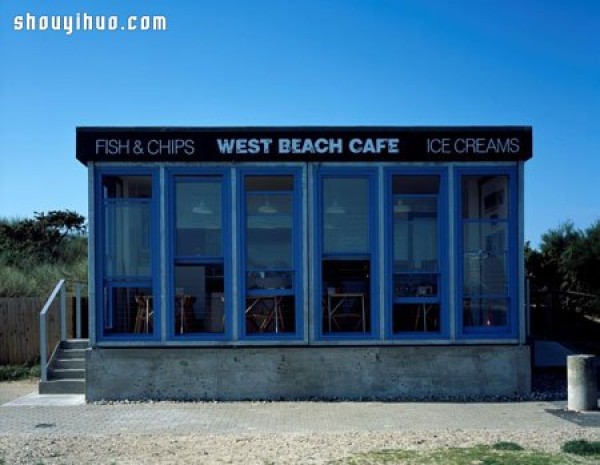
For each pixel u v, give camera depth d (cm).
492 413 1167
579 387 1190
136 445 930
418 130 1316
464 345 1310
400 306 1323
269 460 833
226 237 1314
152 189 1314
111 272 1315
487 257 1333
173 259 1313
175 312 1310
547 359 1664
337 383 1300
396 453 861
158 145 1305
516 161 1327
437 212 1330
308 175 1315
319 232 1316
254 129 1310
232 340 1300
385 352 1305
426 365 1307
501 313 1328
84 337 1753
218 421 1112
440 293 1323
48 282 2305
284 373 1301
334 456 849
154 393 1295
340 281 1323
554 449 884
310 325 1305
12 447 920
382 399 1297
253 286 1320
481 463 807
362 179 1331
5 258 2644
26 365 1753
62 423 1104
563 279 2544
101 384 1293
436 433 998
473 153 1312
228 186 1316
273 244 1325
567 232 2686
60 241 3206
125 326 1311
